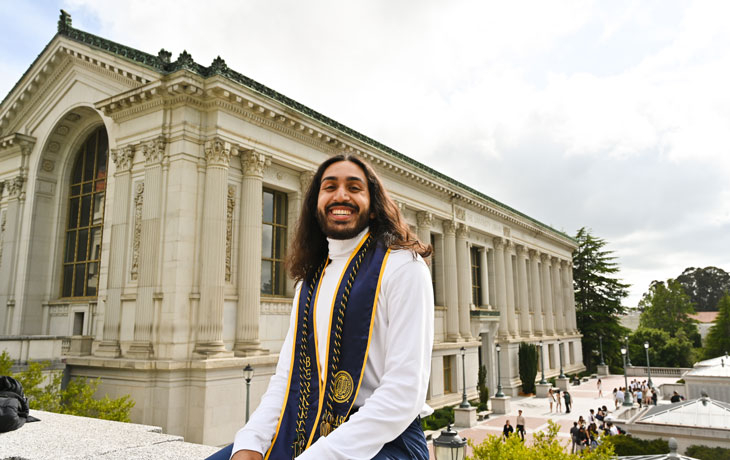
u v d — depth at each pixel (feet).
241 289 83.05
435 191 142.10
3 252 105.09
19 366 69.87
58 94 103.71
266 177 91.71
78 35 99.81
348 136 105.70
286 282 95.71
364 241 8.74
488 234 174.91
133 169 85.71
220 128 81.10
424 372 7.25
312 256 9.71
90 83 97.60
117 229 84.94
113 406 64.85
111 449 15.47
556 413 137.18
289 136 94.32
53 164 106.42
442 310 143.33
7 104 110.52
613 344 269.44
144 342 75.92
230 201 84.69
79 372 81.25
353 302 7.94
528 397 168.96
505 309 177.58
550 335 216.13
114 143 89.92
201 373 73.10
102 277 88.17
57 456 14.57
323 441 6.56
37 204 103.24
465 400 117.91
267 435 8.34
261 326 87.86
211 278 77.97
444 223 149.07
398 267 7.88
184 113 80.07
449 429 30.48
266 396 9.05
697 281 510.58
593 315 272.31
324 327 8.17
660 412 75.92
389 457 6.82
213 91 80.28
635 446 68.85
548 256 227.81
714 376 113.29
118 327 81.20
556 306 234.58
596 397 169.58
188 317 76.64
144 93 81.76
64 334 95.20
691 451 66.39
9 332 99.30
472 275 169.17
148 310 77.05
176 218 77.77
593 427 94.17
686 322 368.48
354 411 7.44
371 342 7.76
